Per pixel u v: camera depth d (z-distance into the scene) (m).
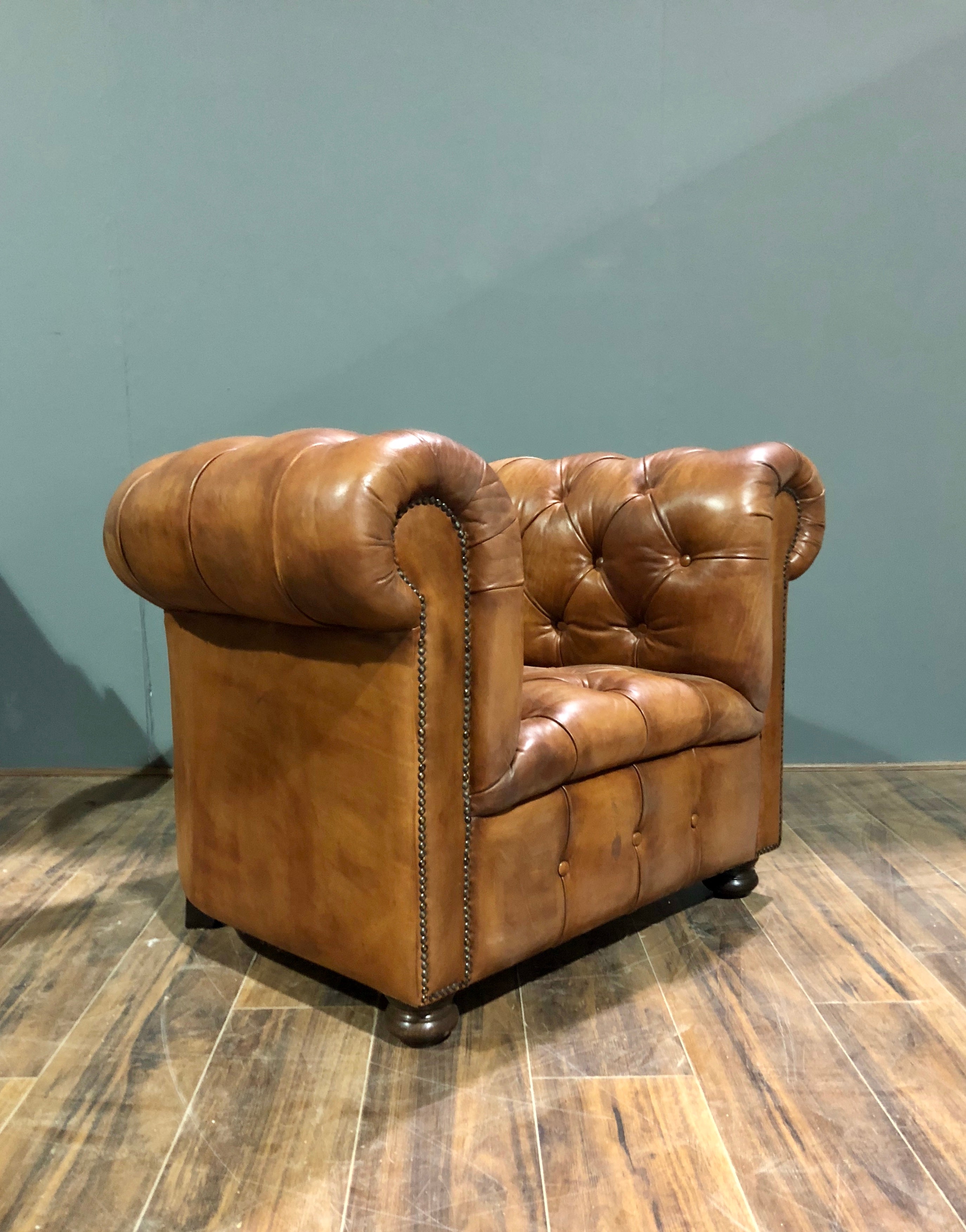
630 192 2.49
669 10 2.43
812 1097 1.19
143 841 2.11
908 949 1.60
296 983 1.49
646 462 1.89
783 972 1.52
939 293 2.53
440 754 1.21
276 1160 1.08
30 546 2.53
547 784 1.34
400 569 1.15
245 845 1.44
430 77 2.44
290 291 2.49
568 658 1.92
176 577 1.35
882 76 2.46
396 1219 0.99
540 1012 1.40
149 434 2.52
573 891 1.42
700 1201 1.01
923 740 2.66
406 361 2.53
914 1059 1.28
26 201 2.42
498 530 1.23
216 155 2.44
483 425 2.55
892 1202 1.01
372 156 2.46
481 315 2.52
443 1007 1.30
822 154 2.48
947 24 2.44
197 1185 1.04
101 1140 1.11
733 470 1.71
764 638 1.70
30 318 2.46
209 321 2.49
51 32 2.37
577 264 2.51
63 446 2.50
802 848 2.06
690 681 1.66
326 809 1.30
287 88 2.42
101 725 2.59
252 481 1.20
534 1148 1.10
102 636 2.56
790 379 2.55
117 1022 1.37
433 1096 1.19
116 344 2.48
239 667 1.40
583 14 2.43
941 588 2.61
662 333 2.53
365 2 2.40
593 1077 1.23
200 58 2.40
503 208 2.48
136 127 2.42
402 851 1.22
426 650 1.18
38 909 1.76
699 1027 1.36
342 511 1.08
